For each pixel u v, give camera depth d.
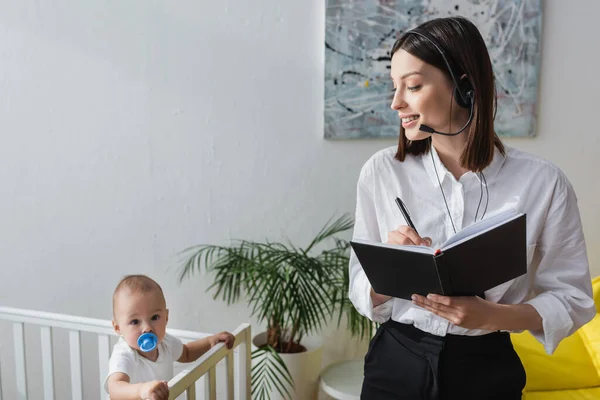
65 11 1.86
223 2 1.86
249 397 1.47
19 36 1.87
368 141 1.92
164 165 1.93
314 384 1.84
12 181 1.94
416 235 0.94
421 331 1.01
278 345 1.84
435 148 1.03
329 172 1.94
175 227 1.96
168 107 1.91
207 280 1.97
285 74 1.90
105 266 1.98
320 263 1.79
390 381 1.04
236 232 1.97
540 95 1.92
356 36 1.85
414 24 1.84
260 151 1.93
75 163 1.93
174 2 1.86
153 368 1.37
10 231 1.96
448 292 0.86
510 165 0.99
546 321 0.93
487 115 0.93
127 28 1.87
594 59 1.91
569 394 1.62
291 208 1.96
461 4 1.84
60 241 1.96
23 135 1.92
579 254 0.99
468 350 0.98
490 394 0.98
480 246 0.82
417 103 0.93
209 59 1.89
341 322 2.02
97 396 2.01
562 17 1.89
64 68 1.89
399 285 0.91
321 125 1.92
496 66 1.88
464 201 1.00
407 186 1.06
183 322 2.01
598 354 1.66
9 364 1.99
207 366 1.24
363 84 1.87
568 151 1.96
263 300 1.84
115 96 1.90
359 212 1.13
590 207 1.99
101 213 1.95
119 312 1.36
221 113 1.91
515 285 1.01
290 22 1.87
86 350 1.99
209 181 1.94
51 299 2.00
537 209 0.97
